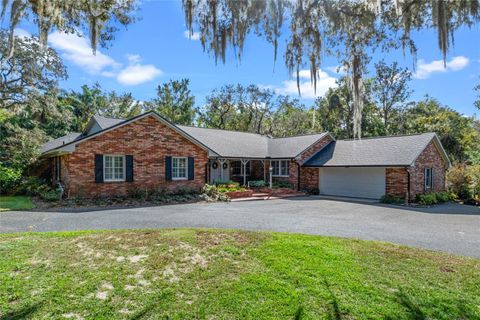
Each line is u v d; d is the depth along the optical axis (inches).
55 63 762.8
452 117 1179.3
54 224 350.3
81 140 532.4
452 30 185.3
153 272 195.2
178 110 1449.3
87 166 540.4
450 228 371.2
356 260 223.1
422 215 478.9
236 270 200.5
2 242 252.4
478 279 192.9
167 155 630.5
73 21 275.6
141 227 339.0
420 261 224.1
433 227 377.1
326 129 1365.7
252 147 896.3
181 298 163.8
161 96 1445.6
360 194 740.0
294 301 161.0
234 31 213.0
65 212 435.5
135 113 1536.7
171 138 636.7
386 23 207.9
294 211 502.6
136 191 575.5
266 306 155.8
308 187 831.7
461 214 494.3
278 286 177.3
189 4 216.7
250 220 402.9
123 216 408.8
